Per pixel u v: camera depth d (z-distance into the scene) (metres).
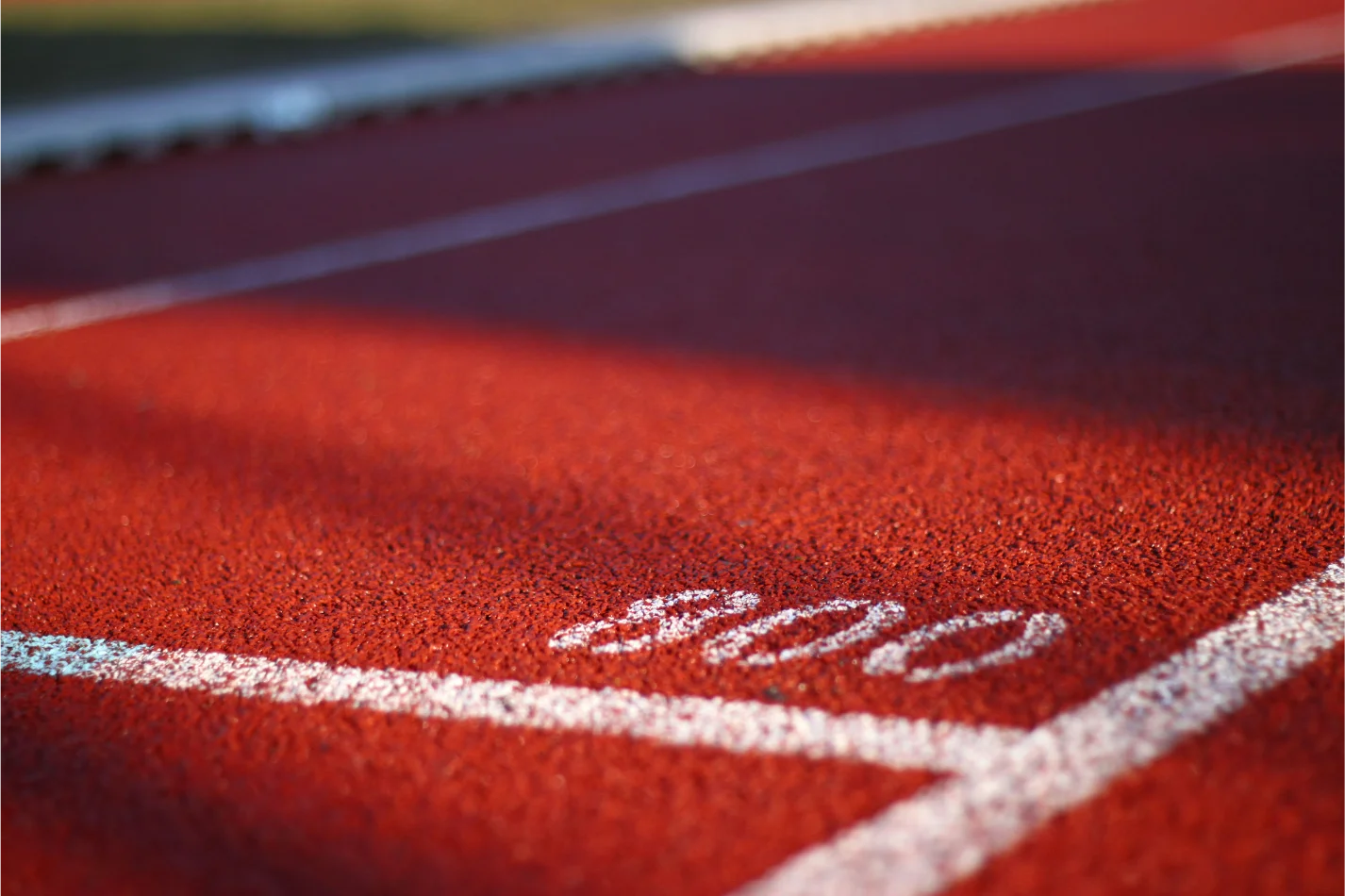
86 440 3.46
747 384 3.56
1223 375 3.30
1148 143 6.42
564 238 5.52
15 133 8.15
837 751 1.80
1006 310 4.05
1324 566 2.25
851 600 2.26
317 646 2.23
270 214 6.39
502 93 9.76
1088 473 2.76
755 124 7.93
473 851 1.66
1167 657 1.98
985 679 1.96
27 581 2.61
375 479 3.05
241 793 1.81
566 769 1.82
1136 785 1.68
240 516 2.88
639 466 3.03
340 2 14.53
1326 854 1.54
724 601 2.30
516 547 2.62
